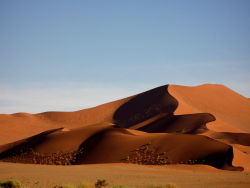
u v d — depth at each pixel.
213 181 34.44
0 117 156.50
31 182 32.25
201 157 62.31
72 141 80.38
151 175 40.56
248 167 57.66
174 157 64.50
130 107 158.00
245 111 151.75
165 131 115.75
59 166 52.78
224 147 63.28
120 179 35.88
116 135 78.06
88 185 26.59
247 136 95.94
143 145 70.56
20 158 78.50
